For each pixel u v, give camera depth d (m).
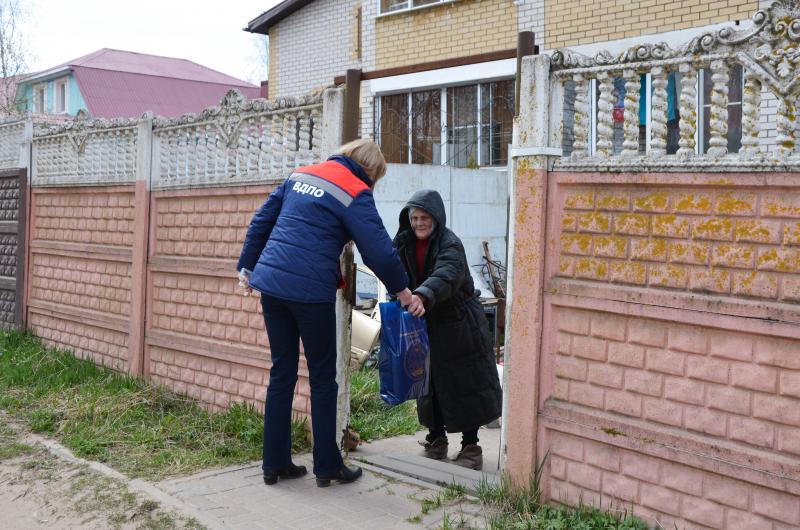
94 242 7.50
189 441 5.29
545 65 3.94
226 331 5.95
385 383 4.87
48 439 5.38
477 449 5.20
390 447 5.57
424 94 13.72
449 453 5.69
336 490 4.44
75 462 4.90
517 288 4.09
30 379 6.86
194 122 6.19
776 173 3.21
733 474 3.33
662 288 3.59
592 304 3.80
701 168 3.43
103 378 6.84
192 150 6.29
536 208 3.98
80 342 7.68
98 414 5.81
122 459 4.95
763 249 3.28
